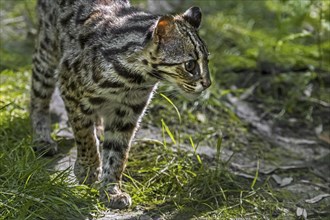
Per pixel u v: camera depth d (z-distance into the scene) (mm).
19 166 9570
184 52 8984
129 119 9812
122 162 9891
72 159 10758
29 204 8758
